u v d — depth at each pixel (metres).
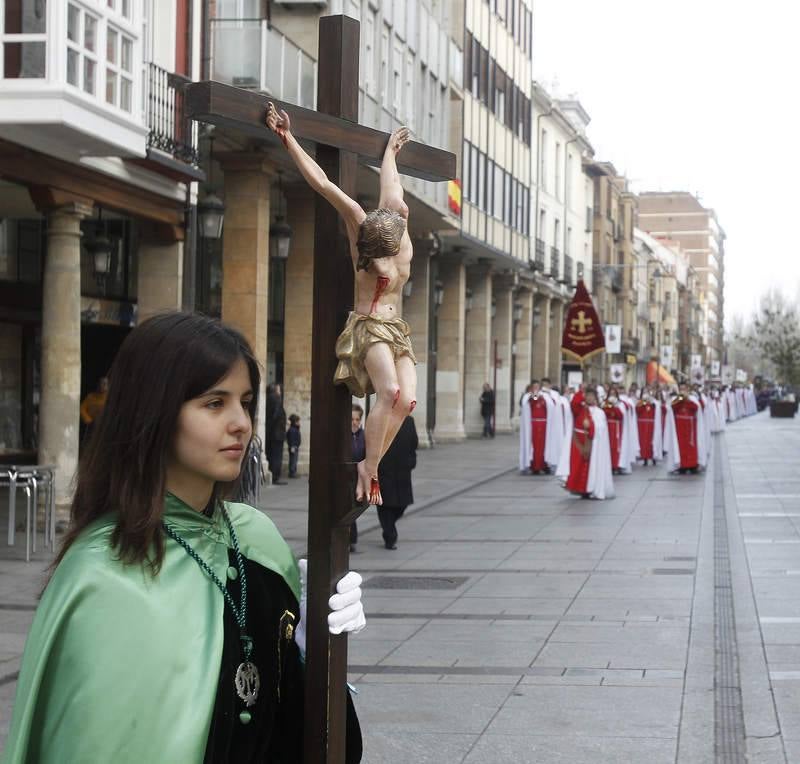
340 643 3.12
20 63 13.80
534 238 52.84
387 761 6.48
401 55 28.84
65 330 15.77
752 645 9.32
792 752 6.56
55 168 15.34
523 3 48.97
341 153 3.32
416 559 14.38
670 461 29.27
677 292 126.75
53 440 15.70
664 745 6.75
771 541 15.81
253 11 21.92
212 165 22.77
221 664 2.52
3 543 14.49
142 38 15.75
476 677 8.38
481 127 41.56
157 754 2.35
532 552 14.93
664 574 13.02
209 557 2.60
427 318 34.28
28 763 2.32
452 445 38.84
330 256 3.26
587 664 8.77
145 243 19.09
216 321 2.67
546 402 28.45
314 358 3.25
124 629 2.39
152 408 2.52
